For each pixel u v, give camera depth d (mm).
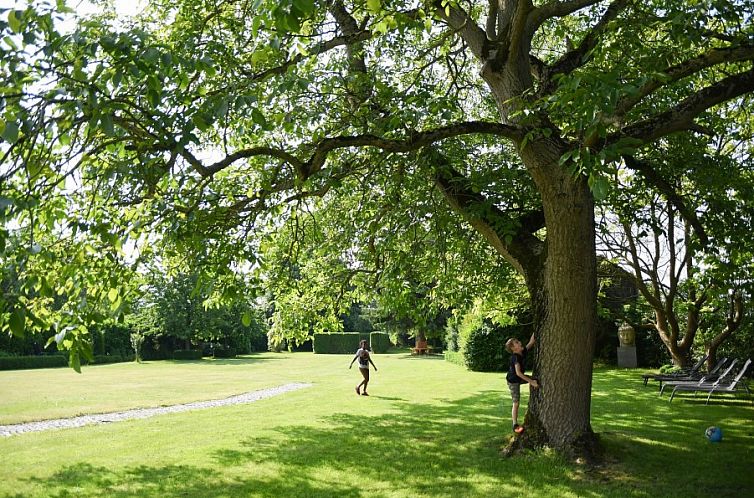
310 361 37625
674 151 10555
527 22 8234
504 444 9008
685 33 6363
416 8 7250
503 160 10781
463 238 10164
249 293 7828
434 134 6781
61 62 4473
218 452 9555
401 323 43375
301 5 3193
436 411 13305
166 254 7559
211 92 6277
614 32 7070
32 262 5285
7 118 3793
